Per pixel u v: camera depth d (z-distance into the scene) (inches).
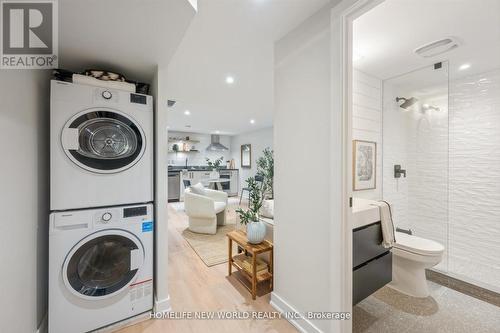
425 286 73.0
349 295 48.8
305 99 57.6
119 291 58.8
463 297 72.5
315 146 54.5
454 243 94.3
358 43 68.6
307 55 56.9
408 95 98.2
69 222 53.2
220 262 99.5
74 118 54.3
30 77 49.3
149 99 65.8
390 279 69.0
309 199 56.3
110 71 70.8
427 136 97.0
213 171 279.4
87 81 58.3
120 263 61.1
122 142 62.3
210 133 301.0
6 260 39.1
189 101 141.3
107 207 58.9
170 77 99.8
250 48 73.5
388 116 95.8
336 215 48.2
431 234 97.3
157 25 48.3
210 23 59.6
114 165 59.1
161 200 66.9
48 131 59.9
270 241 83.0
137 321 62.2
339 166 47.6
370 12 54.2
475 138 89.6
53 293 51.8
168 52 60.1
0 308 37.2
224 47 72.9
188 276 87.4
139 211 62.4
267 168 108.8
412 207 102.3
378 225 65.6
